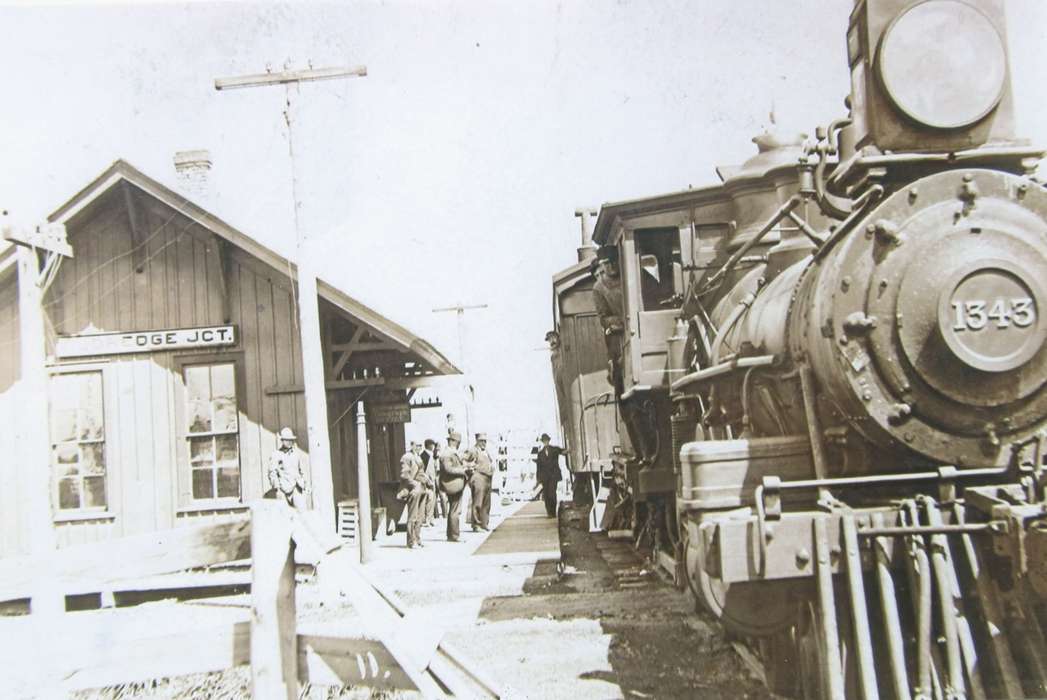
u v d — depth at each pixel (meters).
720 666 5.97
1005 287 4.37
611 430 13.81
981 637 4.26
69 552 4.11
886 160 4.67
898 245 4.48
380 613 3.95
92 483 12.28
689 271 8.48
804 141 8.10
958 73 4.77
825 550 4.19
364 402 15.09
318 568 4.05
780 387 5.43
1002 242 4.45
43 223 8.69
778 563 4.21
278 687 3.95
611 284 10.12
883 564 4.24
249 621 4.09
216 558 4.21
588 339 13.96
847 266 4.52
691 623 7.25
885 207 4.55
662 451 9.10
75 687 3.96
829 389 4.60
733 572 4.21
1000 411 4.43
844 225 4.73
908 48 4.77
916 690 4.13
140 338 12.30
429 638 4.02
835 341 4.46
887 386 4.45
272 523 4.07
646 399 9.35
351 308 11.87
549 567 10.84
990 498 4.17
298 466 10.98
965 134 4.79
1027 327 4.36
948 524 4.33
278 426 12.24
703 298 8.20
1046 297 4.38
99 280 12.41
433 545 13.98
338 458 12.70
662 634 6.96
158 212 12.24
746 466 4.89
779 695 5.16
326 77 11.02
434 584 9.93
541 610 8.18
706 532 4.35
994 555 4.27
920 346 4.38
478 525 16.56
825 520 4.23
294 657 4.05
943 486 4.38
